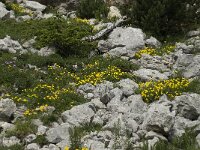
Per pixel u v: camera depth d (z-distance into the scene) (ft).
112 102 42.57
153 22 63.98
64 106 42.70
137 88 46.57
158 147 33.14
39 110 41.19
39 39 60.18
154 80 48.96
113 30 63.67
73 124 38.17
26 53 55.93
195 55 54.39
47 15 74.79
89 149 33.17
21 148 34.60
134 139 34.99
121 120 37.45
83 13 75.87
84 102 43.78
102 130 37.04
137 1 66.80
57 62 53.62
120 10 74.08
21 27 65.92
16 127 37.55
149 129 36.17
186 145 33.81
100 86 46.39
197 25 65.92
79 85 47.85
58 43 57.36
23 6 80.07
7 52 55.72
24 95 45.09
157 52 57.77
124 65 53.16
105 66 53.21
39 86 46.29
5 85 46.52
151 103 43.32
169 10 64.44
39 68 52.44
